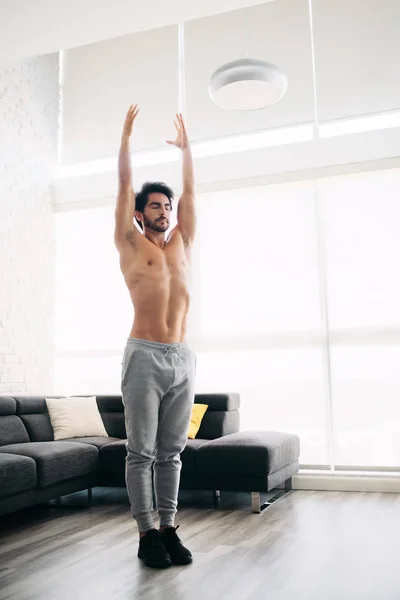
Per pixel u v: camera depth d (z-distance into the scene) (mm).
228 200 5008
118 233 2422
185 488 3680
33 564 2367
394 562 2334
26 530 3041
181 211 2605
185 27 5266
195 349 4930
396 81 4574
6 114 5000
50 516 3426
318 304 4629
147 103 5320
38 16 3404
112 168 5527
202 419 4391
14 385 4828
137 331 2352
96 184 5402
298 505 3672
